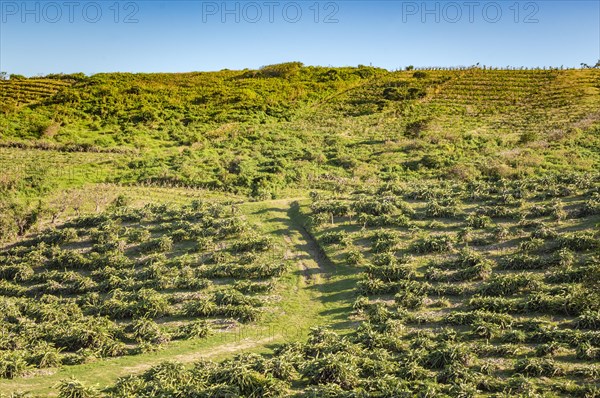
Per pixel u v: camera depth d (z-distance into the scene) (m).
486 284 33.38
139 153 71.69
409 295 33.12
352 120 88.56
